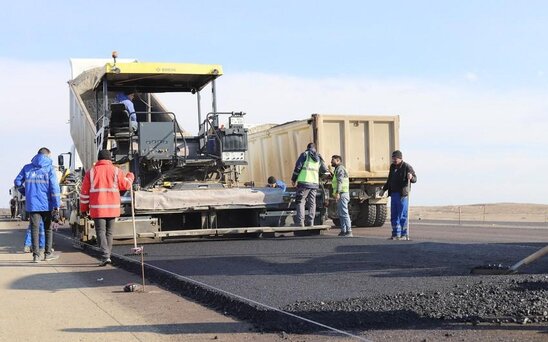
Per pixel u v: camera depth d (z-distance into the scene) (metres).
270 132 20.42
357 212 19.59
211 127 13.70
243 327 5.64
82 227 12.76
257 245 11.53
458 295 6.16
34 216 10.84
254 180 21.81
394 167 13.24
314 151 13.48
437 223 22.56
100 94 15.88
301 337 5.15
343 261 8.91
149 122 12.92
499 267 7.12
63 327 5.75
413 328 5.24
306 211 13.59
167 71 13.63
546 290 6.18
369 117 18.97
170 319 6.03
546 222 22.97
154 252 10.98
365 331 5.20
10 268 9.99
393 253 9.61
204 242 12.56
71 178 16.89
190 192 12.62
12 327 5.78
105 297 7.26
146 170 13.31
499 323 5.29
